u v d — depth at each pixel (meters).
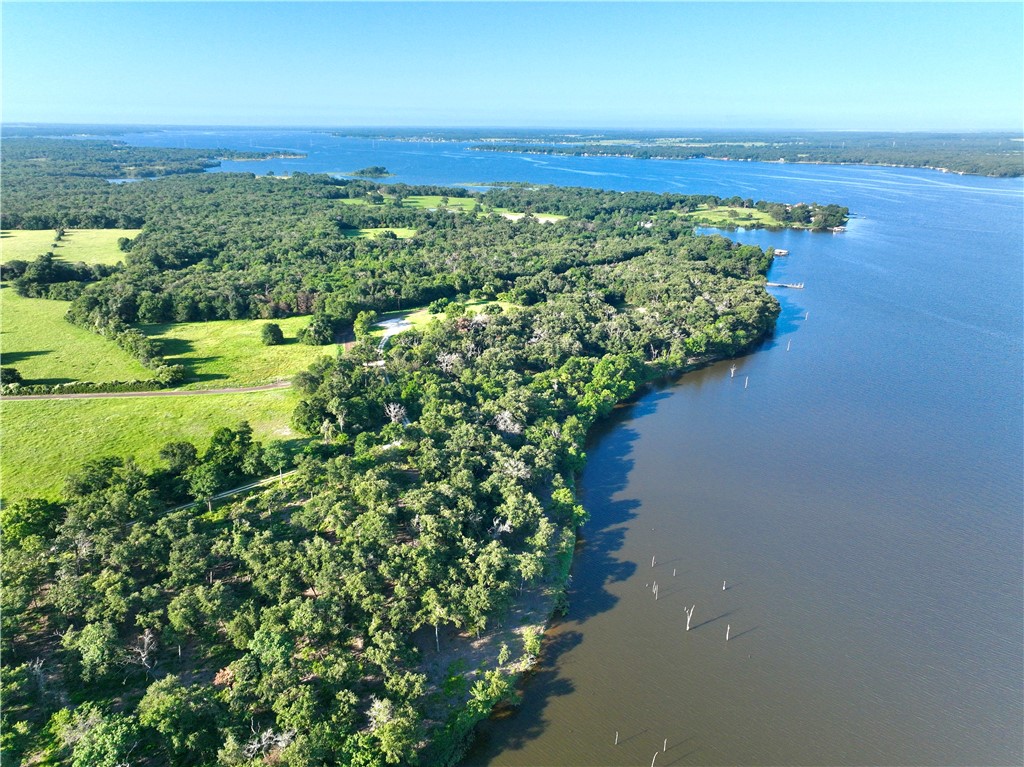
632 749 75.50
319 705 72.94
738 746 76.38
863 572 105.12
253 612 83.12
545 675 84.94
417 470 119.75
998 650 90.31
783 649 90.06
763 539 113.00
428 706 78.31
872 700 82.62
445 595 88.19
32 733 69.25
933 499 124.44
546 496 120.50
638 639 91.19
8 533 93.44
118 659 76.19
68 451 124.25
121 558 88.62
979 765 74.94
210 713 70.88
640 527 115.88
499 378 155.75
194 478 108.62
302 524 101.44
